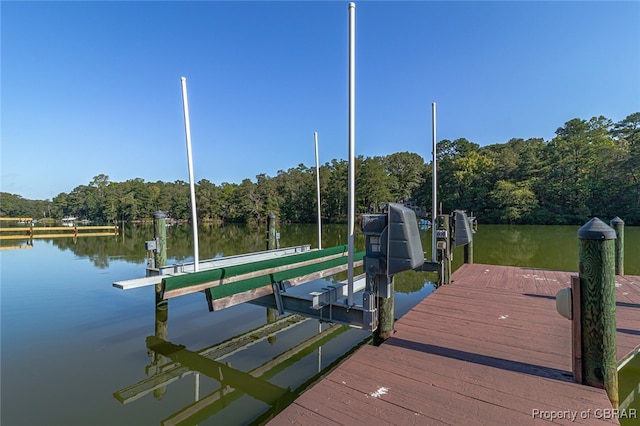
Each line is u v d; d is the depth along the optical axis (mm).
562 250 11383
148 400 2721
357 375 2041
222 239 17469
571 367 2092
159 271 4242
